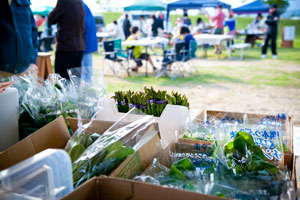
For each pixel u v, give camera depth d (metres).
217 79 7.53
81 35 4.07
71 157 1.39
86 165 1.30
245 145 1.44
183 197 0.98
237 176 1.22
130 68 8.84
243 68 9.02
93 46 4.46
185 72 8.53
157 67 9.35
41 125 1.84
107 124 1.66
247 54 12.05
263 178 1.19
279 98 5.75
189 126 1.93
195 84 6.97
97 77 2.51
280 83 7.00
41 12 8.11
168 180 1.19
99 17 14.80
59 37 3.96
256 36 13.98
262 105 5.27
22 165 0.92
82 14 4.00
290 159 1.61
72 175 1.19
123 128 1.53
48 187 0.96
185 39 7.74
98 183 1.05
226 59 10.86
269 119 2.02
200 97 5.82
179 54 7.68
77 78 2.39
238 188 1.16
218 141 1.46
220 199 0.94
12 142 1.77
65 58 4.02
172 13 20.77
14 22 2.54
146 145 1.46
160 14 13.64
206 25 14.30
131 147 1.42
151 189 1.00
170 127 2.03
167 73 7.73
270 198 1.12
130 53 8.31
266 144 1.66
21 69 2.69
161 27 12.24
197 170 1.33
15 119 1.79
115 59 7.74
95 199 1.05
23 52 2.65
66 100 2.09
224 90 6.38
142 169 1.39
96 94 2.32
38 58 4.58
